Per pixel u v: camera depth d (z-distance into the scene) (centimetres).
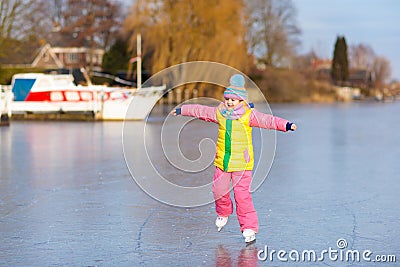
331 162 1173
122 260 486
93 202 734
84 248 521
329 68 11150
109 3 6481
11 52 5388
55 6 6681
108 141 1588
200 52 3847
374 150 1423
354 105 6325
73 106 2630
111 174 973
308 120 2952
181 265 472
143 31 3847
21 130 2019
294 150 1420
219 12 3844
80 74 3634
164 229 593
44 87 2661
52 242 542
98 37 6638
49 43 6569
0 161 1149
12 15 4894
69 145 1480
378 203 733
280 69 6725
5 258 490
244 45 4025
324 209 694
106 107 2600
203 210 681
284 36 6644
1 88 2736
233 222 621
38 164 1105
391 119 3064
